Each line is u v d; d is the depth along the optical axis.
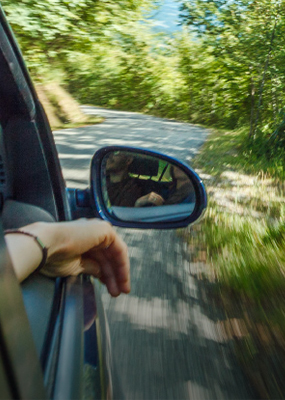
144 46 19.52
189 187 1.69
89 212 1.69
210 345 2.96
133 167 1.68
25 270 0.91
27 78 1.51
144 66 28.80
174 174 1.68
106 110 27.00
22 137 1.53
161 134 16.97
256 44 16.25
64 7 13.71
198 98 27.78
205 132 19.92
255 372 2.72
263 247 4.62
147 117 26.19
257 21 16.28
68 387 0.89
